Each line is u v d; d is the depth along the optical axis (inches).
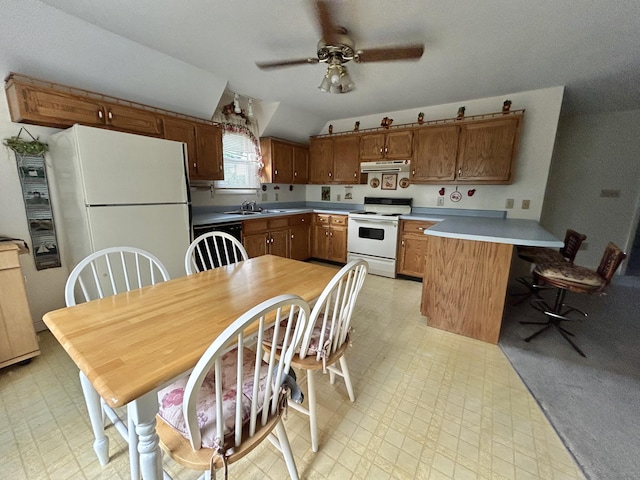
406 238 140.6
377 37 76.7
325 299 42.3
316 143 172.6
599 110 144.9
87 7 66.9
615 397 63.4
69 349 32.6
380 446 51.3
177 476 46.6
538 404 61.2
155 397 29.9
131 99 99.9
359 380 69.0
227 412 34.7
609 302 118.3
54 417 57.3
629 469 47.0
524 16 66.9
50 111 78.0
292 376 42.5
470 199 137.6
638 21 67.4
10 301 69.0
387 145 146.4
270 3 64.1
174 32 77.2
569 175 159.8
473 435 53.5
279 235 151.0
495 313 83.6
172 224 93.7
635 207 147.9
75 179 76.1
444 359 77.4
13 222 83.2
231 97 132.3
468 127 124.4
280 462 48.6
